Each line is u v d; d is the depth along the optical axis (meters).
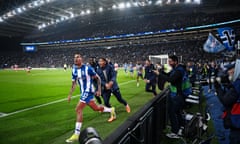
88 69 4.20
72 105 7.39
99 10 46.31
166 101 4.79
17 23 52.38
